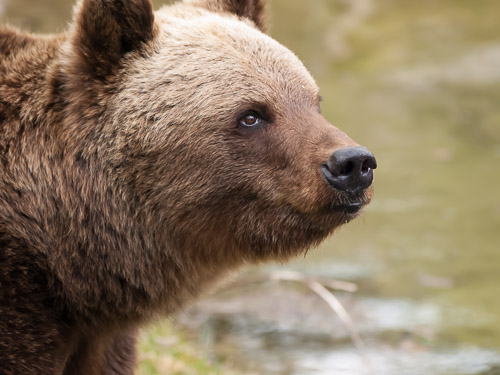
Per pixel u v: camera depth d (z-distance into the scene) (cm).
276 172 961
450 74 3725
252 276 1908
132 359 1096
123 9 959
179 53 978
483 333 1686
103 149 955
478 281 1952
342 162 919
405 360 1571
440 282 1939
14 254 917
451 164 2808
